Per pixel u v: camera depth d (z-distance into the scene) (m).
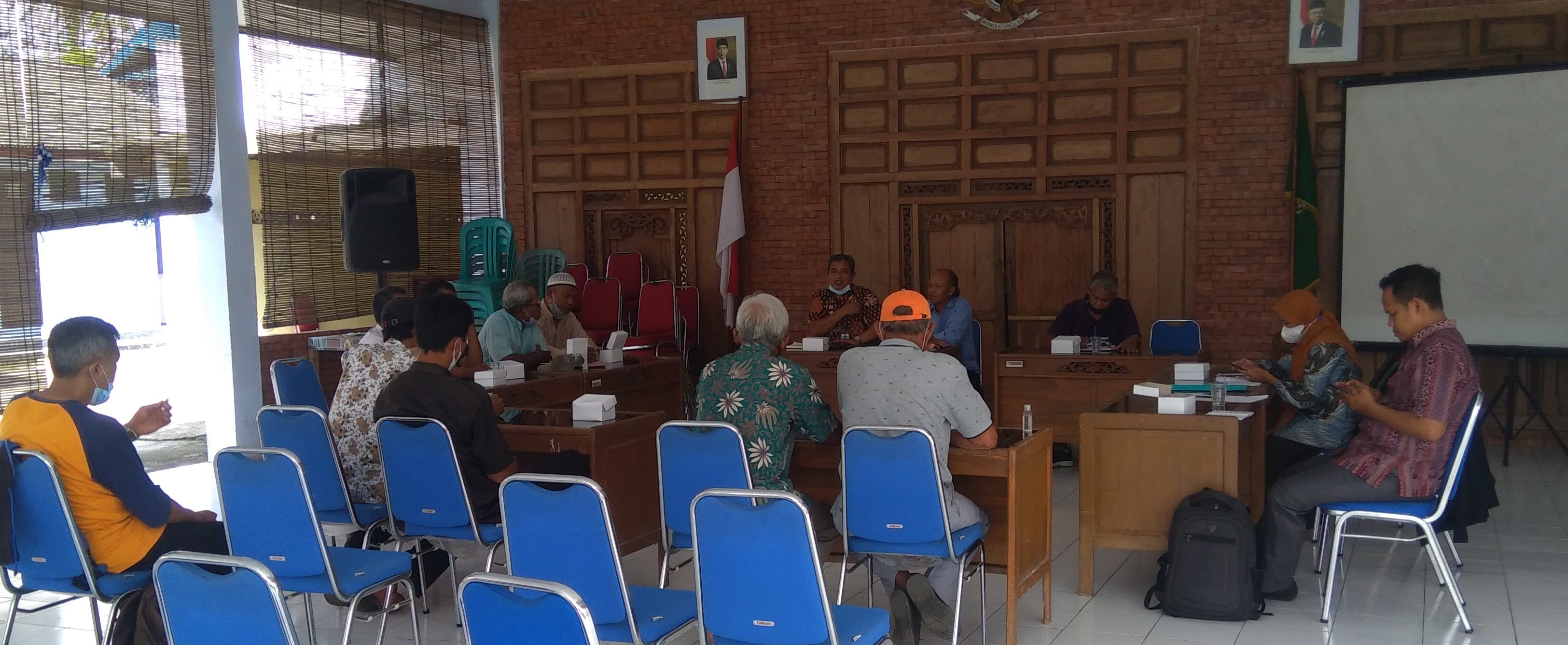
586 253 10.16
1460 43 7.91
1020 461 3.88
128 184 7.14
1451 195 7.71
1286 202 8.34
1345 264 8.07
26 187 6.65
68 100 6.83
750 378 3.93
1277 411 5.53
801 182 9.50
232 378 7.68
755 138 9.59
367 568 3.49
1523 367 7.90
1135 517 4.48
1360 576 4.82
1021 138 8.98
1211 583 4.24
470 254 9.51
